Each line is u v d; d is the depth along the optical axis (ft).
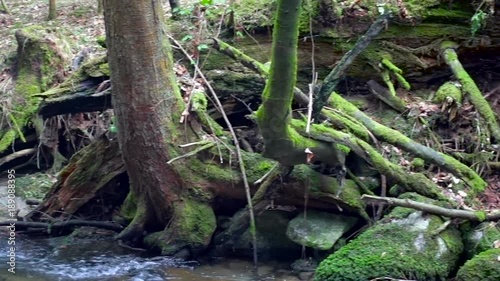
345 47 22.95
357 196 19.90
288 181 19.89
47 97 23.43
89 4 46.32
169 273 19.43
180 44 22.50
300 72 23.40
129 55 19.17
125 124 19.90
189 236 20.36
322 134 18.62
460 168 19.93
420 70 23.21
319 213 20.35
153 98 19.70
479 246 18.01
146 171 20.35
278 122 16.90
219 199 21.15
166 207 20.74
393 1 22.61
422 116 22.07
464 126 22.03
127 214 22.02
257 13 23.27
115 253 21.27
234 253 20.88
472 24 22.30
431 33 22.82
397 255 17.16
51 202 23.70
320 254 19.74
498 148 21.18
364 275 16.85
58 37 31.50
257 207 20.47
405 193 19.63
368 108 23.03
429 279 17.10
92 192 23.30
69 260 20.68
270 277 19.07
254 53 23.34
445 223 18.29
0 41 39.40
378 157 19.24
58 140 29.48
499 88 23.38
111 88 19.94
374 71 23.09
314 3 22.77
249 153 20.98
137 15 18.97
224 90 22.71
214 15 23.57
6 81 30.55
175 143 20.16
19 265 20.22
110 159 23.00
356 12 22.75
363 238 18.11
